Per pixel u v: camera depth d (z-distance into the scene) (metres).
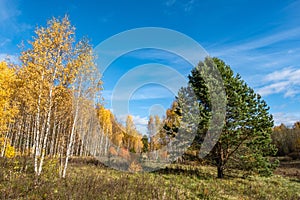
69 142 12.50
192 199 8.73
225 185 11.70
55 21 11.16
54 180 9.06
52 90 11.38
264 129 14.34
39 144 12.57
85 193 7.41
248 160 13.80
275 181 14.43
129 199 7.42
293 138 38.84
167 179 12.42
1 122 15.03
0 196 6.46
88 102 12.23
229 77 14.69
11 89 14.16
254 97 14.81
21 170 10.58
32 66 10.93
